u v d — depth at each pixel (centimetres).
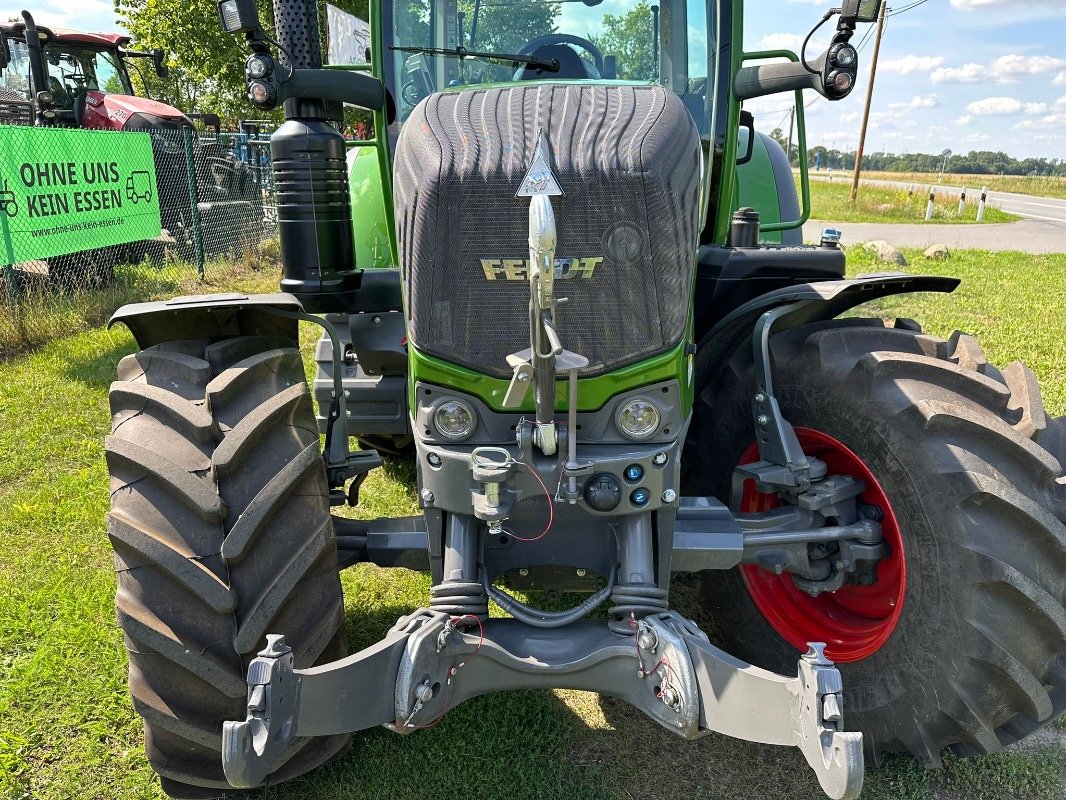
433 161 199
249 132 1477
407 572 359
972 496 216
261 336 256
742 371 283
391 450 458
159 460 209
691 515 240
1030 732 230
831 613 269
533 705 279
